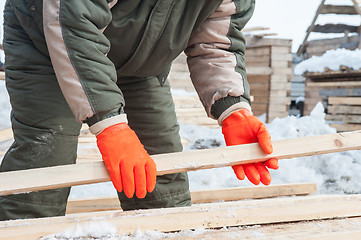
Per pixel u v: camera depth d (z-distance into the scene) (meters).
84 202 2.41
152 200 1.89
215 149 1.29
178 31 1.47
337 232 1.14
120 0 1.39
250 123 1.40
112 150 1.17
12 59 1.51
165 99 1.89
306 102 7.97
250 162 1.31
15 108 1.52
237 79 1.49
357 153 4.20
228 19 1.51
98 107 1.19
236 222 1.22
